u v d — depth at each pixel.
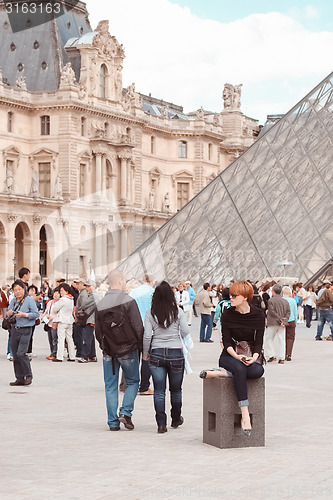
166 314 20.33
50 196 140.12
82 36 145.25
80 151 141.62
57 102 138.50
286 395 26.11
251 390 18.00
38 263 129.12
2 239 124.44
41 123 140.88
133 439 18.91
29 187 141.25
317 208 67.50
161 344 20.33
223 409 17.80
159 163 167.88
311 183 68.88
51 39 145.25
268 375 31.86
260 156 72.19
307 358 39.00
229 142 187.38
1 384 29.38
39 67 144.62
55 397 25.95
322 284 64.38
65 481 14.62
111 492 13.84
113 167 149.62
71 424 20.91
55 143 140.00
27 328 28.69
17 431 19.81
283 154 71.31
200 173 171.25
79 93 141.25
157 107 179.12
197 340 51.84
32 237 128.62
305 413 22.47
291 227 67.69
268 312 36.78
